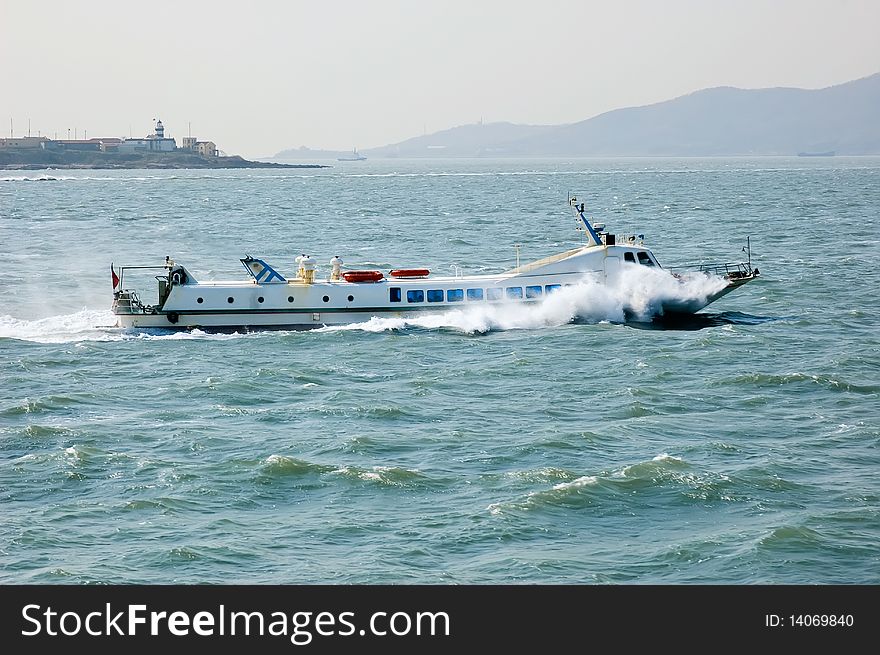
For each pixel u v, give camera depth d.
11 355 69.56
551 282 77.56
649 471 46.41
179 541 40.62
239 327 75.81
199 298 75.75
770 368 65.12
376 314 76.38
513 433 52.66
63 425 54.28
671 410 56.75
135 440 51.91
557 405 57.72
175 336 74.69
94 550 40.03
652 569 38.66
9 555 39.56
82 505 43.84
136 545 40.34
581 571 38.41
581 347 70.81
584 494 44.31
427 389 61.09
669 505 43.72
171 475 46.69
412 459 48.97
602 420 54.97
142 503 43.88
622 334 73.81
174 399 59.56
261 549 40.09
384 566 38.62
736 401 58.22
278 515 43.12
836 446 50.47
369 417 55.59
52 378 64.19
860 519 42.03
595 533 41.44
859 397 58.75
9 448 50.78
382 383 62.66
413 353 69.56
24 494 45.09
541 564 38.78
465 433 52.31
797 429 53.22
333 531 41.53
